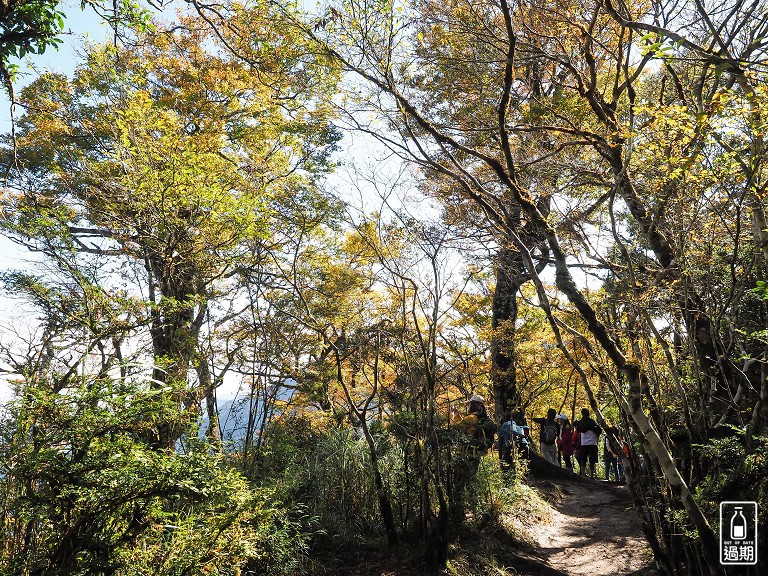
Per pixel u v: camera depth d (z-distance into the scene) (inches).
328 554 287.7
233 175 394.6
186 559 183.6
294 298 385.1
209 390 325.1
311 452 344.2
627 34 334.3
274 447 341.7
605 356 264.7
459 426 347.6
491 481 377.1
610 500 502.9
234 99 509.7
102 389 184.9
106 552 168.9
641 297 240.5
